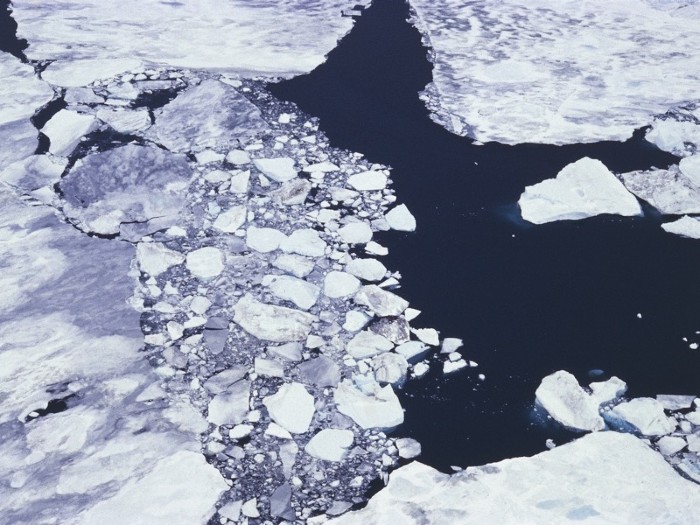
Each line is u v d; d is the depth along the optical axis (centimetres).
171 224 12938
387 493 10181
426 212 13400
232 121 14675
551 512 10019
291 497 10169
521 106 15512
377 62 16662
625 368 11431
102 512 9981
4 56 16062
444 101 15588
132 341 11438
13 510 9988
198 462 10375
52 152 13938
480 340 11700
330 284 12162
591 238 13100
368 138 14650
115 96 15075
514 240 13025
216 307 11862
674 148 14638
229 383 11075
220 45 16875
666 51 17388
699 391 11194
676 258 12812
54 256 12388
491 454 10644
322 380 11138
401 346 11506
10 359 11181
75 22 17538
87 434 10569
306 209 13275
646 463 10406
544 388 11075
